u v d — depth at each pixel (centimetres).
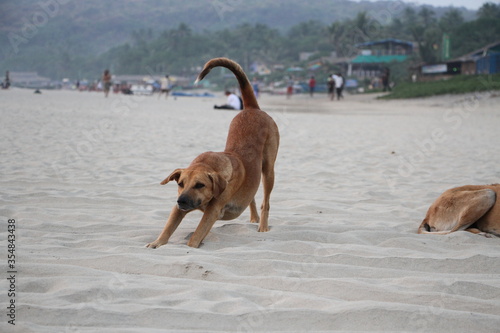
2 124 1589
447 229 554
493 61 5350
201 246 488
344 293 370
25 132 1411
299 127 1862
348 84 8094
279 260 430
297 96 6200
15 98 3459
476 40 8750
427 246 495
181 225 571
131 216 600
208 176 479
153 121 1923
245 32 18612
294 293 364
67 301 338
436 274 417
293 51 17675
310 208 669
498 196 536
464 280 390
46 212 596
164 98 4916
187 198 463
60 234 508
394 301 359
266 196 570
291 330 313
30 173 848
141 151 1141
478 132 1711
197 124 1848
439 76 5862
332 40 11825
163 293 358
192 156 1088
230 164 504
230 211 525
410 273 418
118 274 393
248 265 422
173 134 1495
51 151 1096
